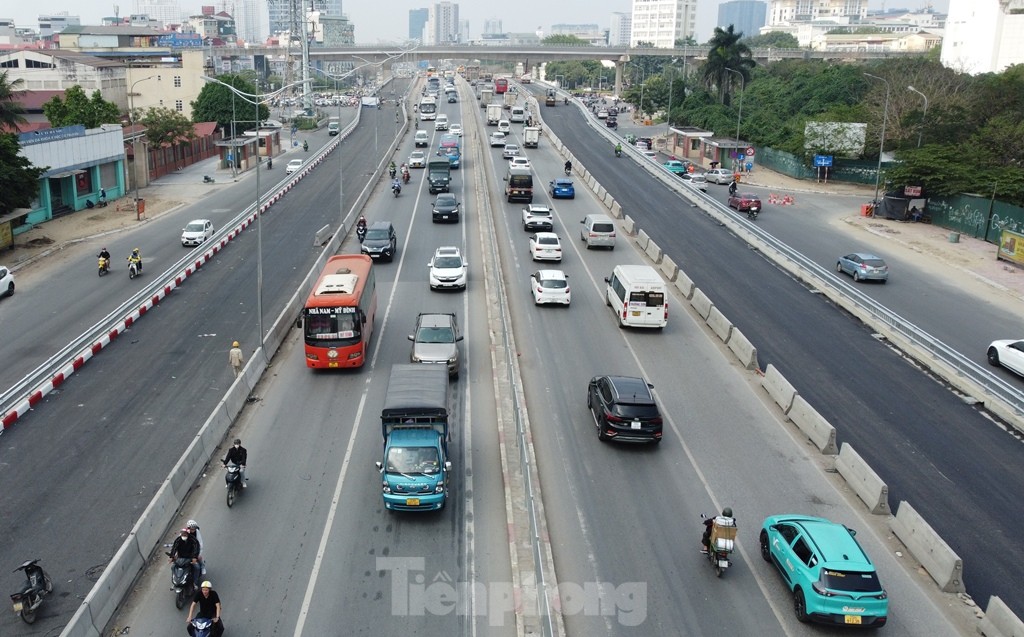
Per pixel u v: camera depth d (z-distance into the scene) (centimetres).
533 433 2569
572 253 5044
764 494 2233
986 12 13000
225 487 2223
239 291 4181
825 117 8919
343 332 3005
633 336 3538
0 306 4006
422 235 5459
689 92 14200
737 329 3409
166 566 1873
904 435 2652
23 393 2777
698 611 1738
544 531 2002
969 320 3906
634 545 1975
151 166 8550
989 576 1908
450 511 2111
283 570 1848
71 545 1922
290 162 9031
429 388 2327
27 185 5194
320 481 2248
